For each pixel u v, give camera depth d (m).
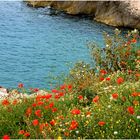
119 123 12.03
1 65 33.12
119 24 52.88
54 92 16.08
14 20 51.09
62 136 12.20
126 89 14.48
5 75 30.61
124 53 20.58
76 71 18.44
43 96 14.84
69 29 48.28
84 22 53.72
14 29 46.59
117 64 20.61
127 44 20.84
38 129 12.80
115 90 14.95
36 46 39.91
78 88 16.19
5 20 50.62
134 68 19.62
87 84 16.53
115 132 11.53
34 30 46.75
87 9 58.50
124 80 17.33
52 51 38.12
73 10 59.16
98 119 12.46
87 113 12.84
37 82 29.11
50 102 15.20
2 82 29.05
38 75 30.83
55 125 12.70
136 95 13.22
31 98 16.20
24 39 42.47
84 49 39.22
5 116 14.55
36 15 55.62
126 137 11.66
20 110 14.77
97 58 21.03
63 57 36.25
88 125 12.32
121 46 20.86
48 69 32.47
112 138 11.66
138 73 17.83
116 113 12.47
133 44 21.08
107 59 20.86
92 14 57.97
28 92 24.44
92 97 15.67
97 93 15.70
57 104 15.08
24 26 48.41
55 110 13.53
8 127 13.86
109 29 50.62
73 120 12.42
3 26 47.53
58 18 55.09
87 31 47.81
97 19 55.75
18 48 38.81
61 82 27.72
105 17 54.81
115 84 16.56
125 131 11.81
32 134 12.67
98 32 47.66
